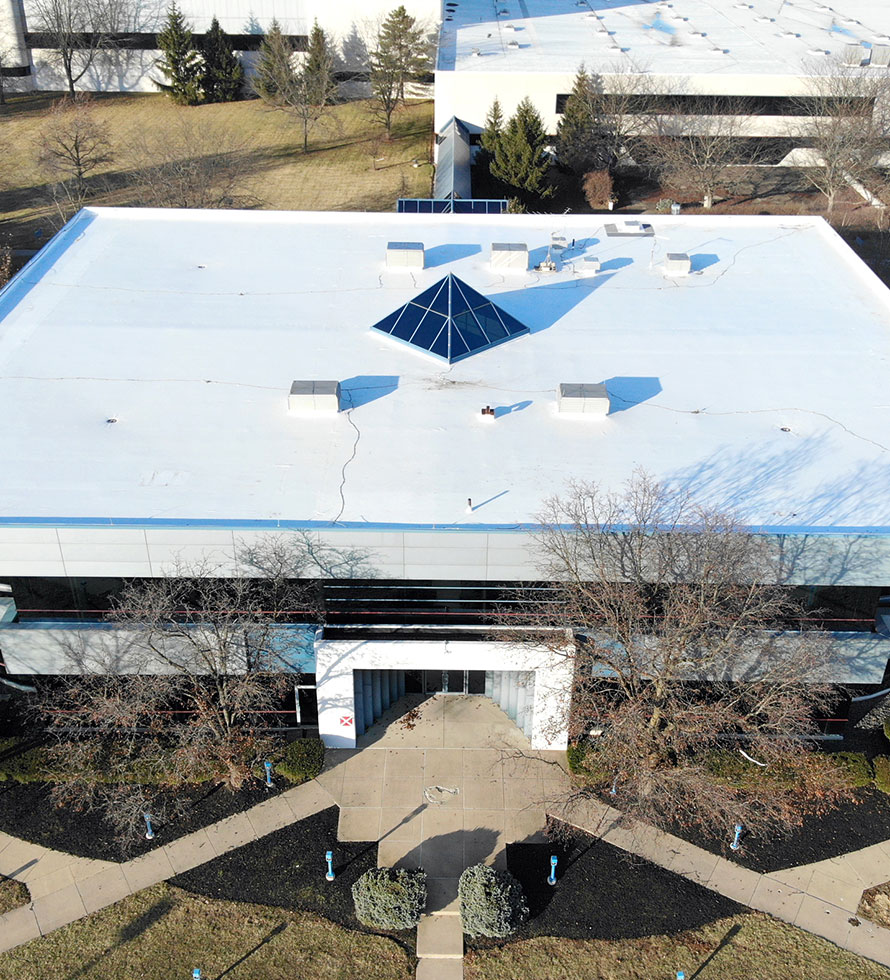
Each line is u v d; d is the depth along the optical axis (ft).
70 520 102.47
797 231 172.86
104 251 161.07
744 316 144.77
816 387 127.95
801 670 98.17
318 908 96.22
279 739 111.14
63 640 108.47
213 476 110.32
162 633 101.19
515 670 108.37
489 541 102.12
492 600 108.78
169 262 158.10
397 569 104.27
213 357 132.36
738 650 100.78
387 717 117.08
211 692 114.32
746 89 252.01
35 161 269.44
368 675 111.65
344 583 107.65
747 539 97.86
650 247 166.20
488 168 238.27
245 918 95.40
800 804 105.91
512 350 135.23
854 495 108.37
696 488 109.50
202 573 103.24
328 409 121.08
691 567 98.07
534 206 233.35
